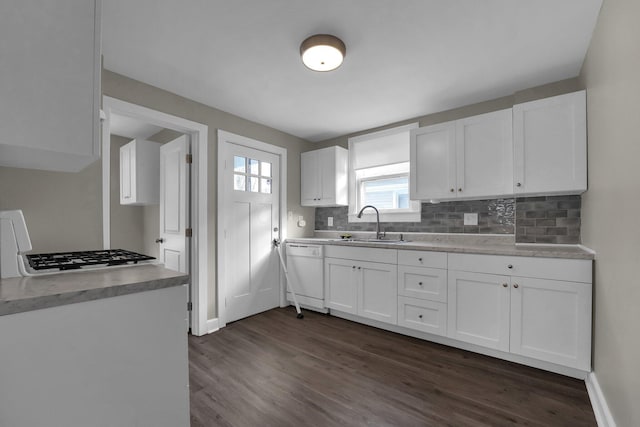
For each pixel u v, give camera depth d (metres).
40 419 0.76
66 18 0.82
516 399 1.69
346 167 3.73
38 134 0.77
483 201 2.76
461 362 2.13
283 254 3.61
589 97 1.90
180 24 1.68
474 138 2.48
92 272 1.10
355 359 2.20
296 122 3.34
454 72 2.23
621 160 1.27
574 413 1.57
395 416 1.55
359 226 3.68
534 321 1.97
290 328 2.85
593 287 1.79
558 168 2.07
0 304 0.70
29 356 0.75
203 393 1.77
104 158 2.05
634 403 1.12
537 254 1.94
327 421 1.52
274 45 1.89
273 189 3.54
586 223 2.09
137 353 0.93
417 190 2.77
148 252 4.27
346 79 2.34
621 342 1.27
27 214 1.66
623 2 1.22
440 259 2.37
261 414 1.57
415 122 3.19
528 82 2.38
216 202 2.92
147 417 0.95
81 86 0.84
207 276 2.81
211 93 2.59
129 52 1.96
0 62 0.72
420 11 1.58
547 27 1.71
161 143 3.93
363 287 2.86
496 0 1.50
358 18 1.64
